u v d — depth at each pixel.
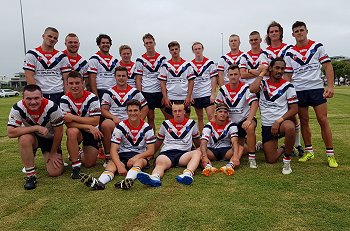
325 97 4.70
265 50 5.59
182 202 3.39
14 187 4.07
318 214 3.03
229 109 5.30
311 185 3.85
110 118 5.35
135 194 3.69
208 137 4.98
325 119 4.77
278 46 5.50
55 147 4.55
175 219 2.98
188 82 6.53
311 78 4.84
